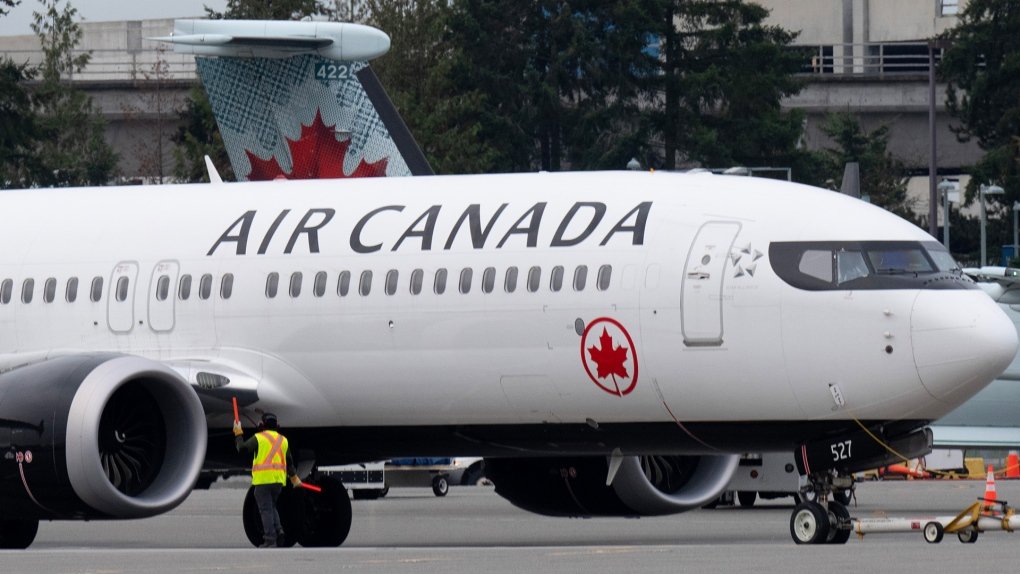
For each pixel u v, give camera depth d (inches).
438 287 3937.0
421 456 4136.3
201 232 4247.0
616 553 3221.0
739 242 3690.9
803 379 3597.4
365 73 5452.8
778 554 3122.5
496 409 3907.5
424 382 3951.8
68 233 4387.3
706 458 4288.9
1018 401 6638.8
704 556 3088.1
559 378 3809.1
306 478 4207.7
